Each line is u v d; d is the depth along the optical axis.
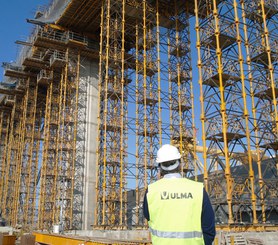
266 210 30.50
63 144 55.97
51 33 56.09
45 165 58.06
